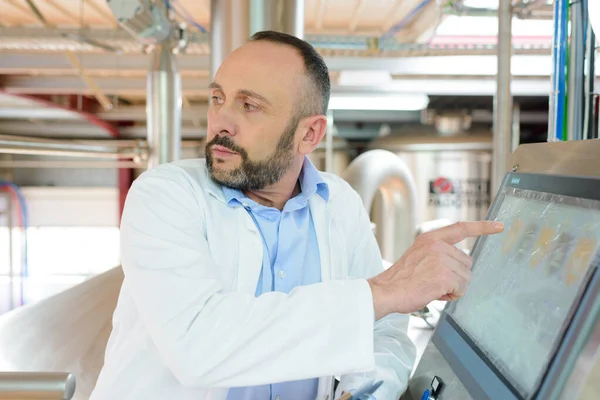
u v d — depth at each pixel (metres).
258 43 0.91
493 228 0.74
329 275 1.03
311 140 0.98
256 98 0.87
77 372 1.27
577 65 1.04
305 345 0.70
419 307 0.71
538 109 6.67
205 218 0.91
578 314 0.51
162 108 2.71
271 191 1.00
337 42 3.87
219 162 0.90
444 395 0.74
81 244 8.03
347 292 0.72
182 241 0.80
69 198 8.01
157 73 2.71
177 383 0.87
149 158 2.69
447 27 3.82
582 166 0.66
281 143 0.91
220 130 0.89
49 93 5.94
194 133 6.68
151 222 0.80
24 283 7.61
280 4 1.89
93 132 6.17
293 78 0.90
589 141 0.65
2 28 3.50
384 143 6.46
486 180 6.19
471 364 0.70
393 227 3.13
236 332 0.69
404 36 4.17
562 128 1.07
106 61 4.39
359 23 4.12
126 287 0.93
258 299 0.72
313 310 0.70
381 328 1.04
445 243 0.73
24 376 0.54
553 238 0.64
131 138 6.67
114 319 0.95
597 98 1.04
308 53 0.94
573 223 0.61
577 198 0.62
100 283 1.76
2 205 7.70
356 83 4.00
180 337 0.70
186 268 0.75
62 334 1.39
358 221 1.15
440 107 6.84
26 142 1.60
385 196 3.14
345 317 0.70
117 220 8.07
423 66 4.29
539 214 0.70
